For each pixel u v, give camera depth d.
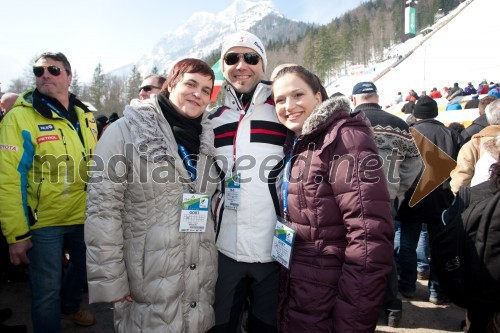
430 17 78.81
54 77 2.10
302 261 1.47
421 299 2.99
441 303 2.89
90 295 1.42
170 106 1.54
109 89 66.12
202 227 1.55
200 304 1.57
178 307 1.49
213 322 1.65
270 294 1.77
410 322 2.61
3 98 3.79
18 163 1.92
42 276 2.06
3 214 1.87
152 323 1.45
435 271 1.70
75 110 2.34
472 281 1.52
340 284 1.31
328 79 64.31
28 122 1.99
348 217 1.32
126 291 1.47
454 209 1.66
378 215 1.27
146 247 1.46
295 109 1.57
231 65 1.83
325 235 1.41
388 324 2.56
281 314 1.57
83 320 2.59
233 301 1.79
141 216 1.47
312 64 68.12
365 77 42.16
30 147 1.98
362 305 1.25
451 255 1.59
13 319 2.70
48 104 2.14
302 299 1.45
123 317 1.54
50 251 2.07
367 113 2.34
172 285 1.47
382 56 69.19
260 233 1.72
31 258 2.05
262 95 1.78
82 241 2.34
